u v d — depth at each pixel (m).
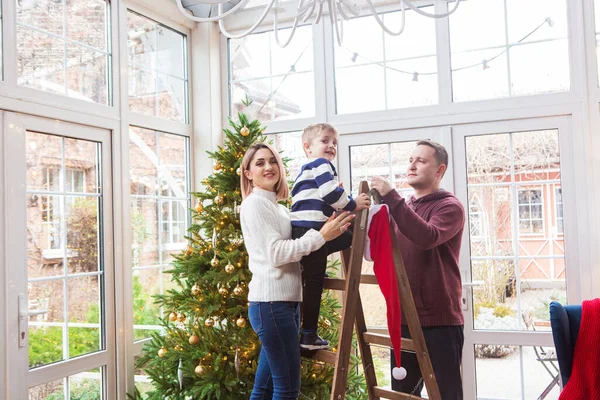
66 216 3.09
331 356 2.15
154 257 3.73
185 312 3.09
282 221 2.19
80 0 3.26
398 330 2.17
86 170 3.24
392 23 3.76
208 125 4.10
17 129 2.80
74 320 3.10
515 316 3.46
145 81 3.76
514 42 3.51
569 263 3.34
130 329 3.44
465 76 3.60
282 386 2.11
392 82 3.75
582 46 3.32
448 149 3.59
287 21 4.04
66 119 3.06
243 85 4.19
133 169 3.61
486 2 3.56
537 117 3.42
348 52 3.87
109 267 3.34
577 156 3.32
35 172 2.92
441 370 2.53
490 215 3.53
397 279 2.26
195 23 4.12
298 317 2.24
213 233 3.07
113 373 3.32
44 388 2.90
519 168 3.48
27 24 2.91
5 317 2.69
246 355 2.95
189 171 4.10
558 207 3.39
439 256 2.59
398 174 3.72
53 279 2.99
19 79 2.85
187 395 3.02
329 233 2.06
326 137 2.36
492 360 3.48
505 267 3.49
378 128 3.73
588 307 2.68
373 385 2.45
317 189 2.18
